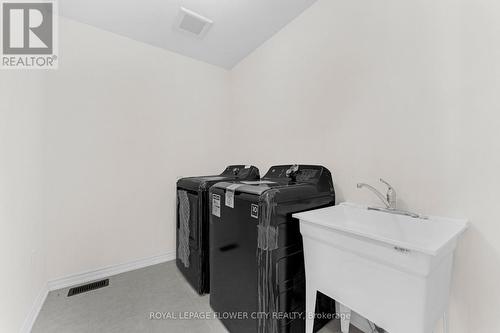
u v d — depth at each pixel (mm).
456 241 937
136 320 1447
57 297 1682
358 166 1426
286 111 1977
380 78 1312
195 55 2488
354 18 1445
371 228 1251
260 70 2289
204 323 1427
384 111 1295
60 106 1817
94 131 1967
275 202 1151
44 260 1729
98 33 1998
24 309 1331
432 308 798
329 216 1271
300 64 1838
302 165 1624
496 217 929
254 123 2377
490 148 940
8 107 1190
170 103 2389
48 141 1762
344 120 1506
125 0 1689
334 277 999
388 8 1276
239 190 1315
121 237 2096
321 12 1662
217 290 1493
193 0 1698
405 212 1150
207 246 1740
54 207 1787
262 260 1136
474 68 980
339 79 1534
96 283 1885
